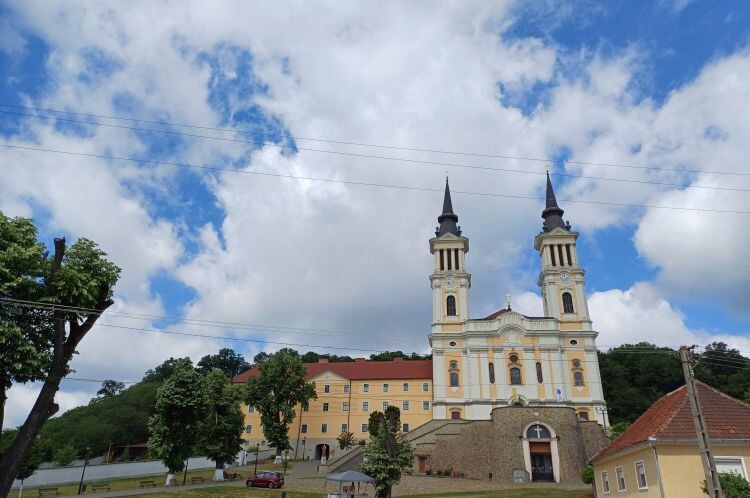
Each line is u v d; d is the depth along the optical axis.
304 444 96.75
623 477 33.91
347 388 100.38
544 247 98.81
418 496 48.56
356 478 42.06
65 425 115.06
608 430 78.62
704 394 31.86
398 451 45.31
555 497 45.41
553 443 62.72
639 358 118.19
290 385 84.94
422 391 98.00
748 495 25.02
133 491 50.84
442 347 92.81
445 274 98.44
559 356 89.19
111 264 28.69
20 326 25.62
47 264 27.62
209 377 67.12
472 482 59.72
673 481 28.08
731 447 28.48
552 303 94.00
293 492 50.28
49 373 25.61
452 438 68.50
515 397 86.75
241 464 81.75
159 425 55.59
